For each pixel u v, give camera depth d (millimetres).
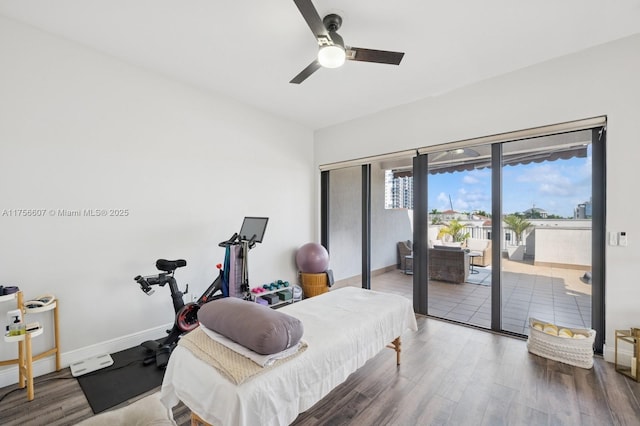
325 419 1734
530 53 2572
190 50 2551
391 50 2527
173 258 3049
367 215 4266
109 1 1947
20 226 2182
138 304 2803
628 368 2232
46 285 2293
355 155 4246
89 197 2506
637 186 2279
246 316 1485
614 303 2355
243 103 3709
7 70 2125
